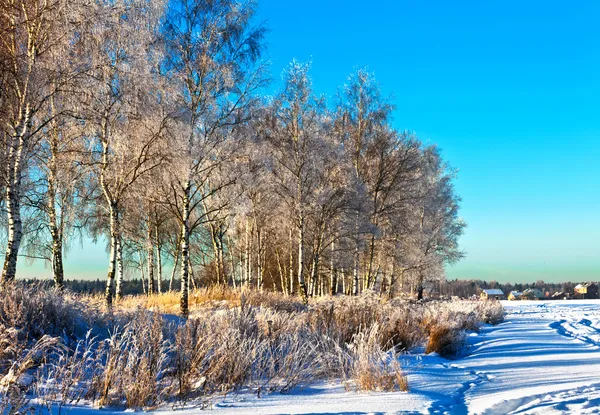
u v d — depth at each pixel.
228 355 5.80
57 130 14.12
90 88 12.03
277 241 30.22
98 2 12.33
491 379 5.98
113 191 14.51
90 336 7.35
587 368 6.64
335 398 4.86
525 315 20.28
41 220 18.83
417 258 27.56
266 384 5.66
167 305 17.69
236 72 16.09
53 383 4.80
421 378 5.95
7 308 6.55
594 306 28.31
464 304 19.25
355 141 24.09
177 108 13.98
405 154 24.30
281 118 20.67
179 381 5.02
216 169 16.33
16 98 11.89
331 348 7.27
